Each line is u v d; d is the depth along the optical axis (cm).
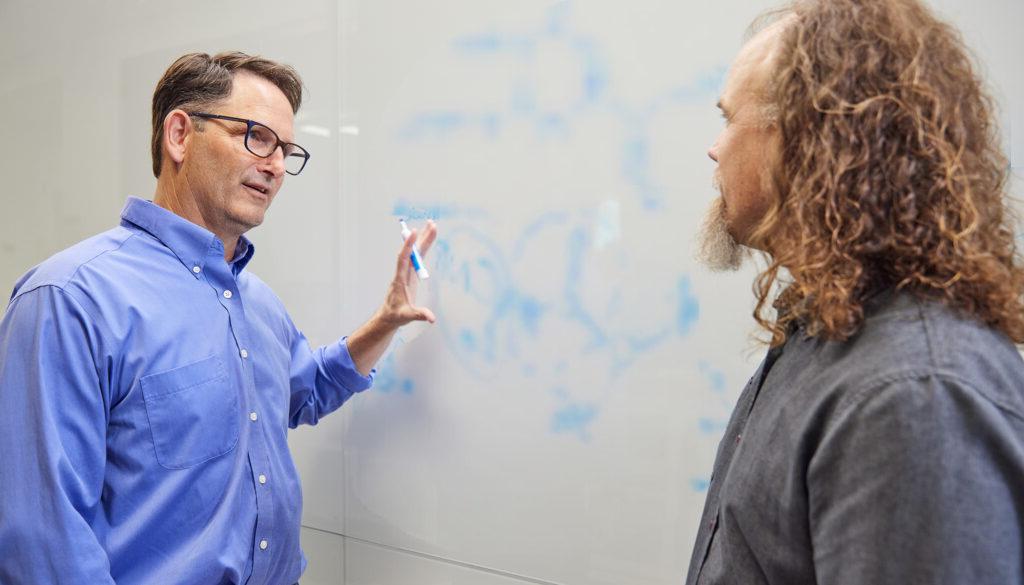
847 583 39
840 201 45
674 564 91
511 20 99
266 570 89
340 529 120
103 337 75
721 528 53
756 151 54
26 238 161
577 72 94
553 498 99
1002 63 73
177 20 134
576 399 96
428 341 108
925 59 45
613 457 94
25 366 73
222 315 88
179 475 79
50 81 153
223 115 85
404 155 109
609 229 93
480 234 103
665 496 91
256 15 124
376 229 113
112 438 77
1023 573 37
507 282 101
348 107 115
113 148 144
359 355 107
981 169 46
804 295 47
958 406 38
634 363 92
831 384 44
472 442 105
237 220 89
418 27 107
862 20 47
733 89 56
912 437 38
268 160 89
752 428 51
